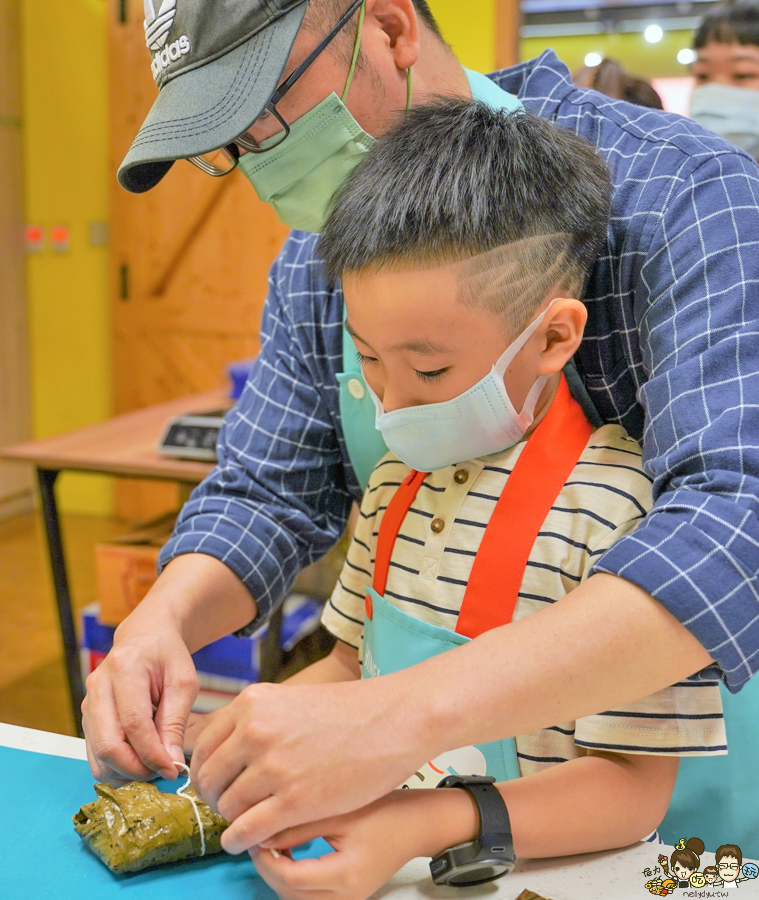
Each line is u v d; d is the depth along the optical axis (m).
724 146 0.82
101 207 4.46
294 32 0.78
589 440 0.85
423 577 0.87
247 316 4.27
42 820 0.79
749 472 0.66
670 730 0.73
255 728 0.63
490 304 0.74
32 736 0.94
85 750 0.91
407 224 0.72
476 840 0.68
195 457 2.21
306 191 0.92
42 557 4.08
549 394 0.87
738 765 1.01
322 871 0.64
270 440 1.08
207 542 1.00
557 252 0.76
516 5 3.50
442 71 0.95
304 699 0.64
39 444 2.38
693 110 2.62
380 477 1.00
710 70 2.56
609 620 0.64
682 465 0.70
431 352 0.75
